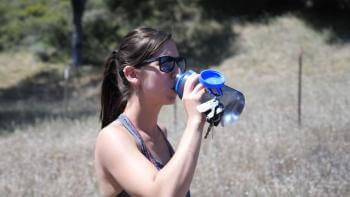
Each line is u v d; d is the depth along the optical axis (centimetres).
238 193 522
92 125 1065
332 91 1274
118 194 202
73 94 2069
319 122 834
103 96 223
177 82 198
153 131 217
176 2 2714
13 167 702
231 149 689
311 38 2242
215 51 2355
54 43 2684
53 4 2912
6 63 2583
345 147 664
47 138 927
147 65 206
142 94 210
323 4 2439
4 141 951
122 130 206
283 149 675
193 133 185
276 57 2139
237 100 193
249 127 845
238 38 2386
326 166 588
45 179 619
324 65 1959
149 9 2723
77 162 705
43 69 2491
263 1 2586
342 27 2300
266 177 567
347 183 529
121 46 213
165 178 181
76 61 2478
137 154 199
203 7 2666
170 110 1205
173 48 209
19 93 2186
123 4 2764
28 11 2886
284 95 1312
